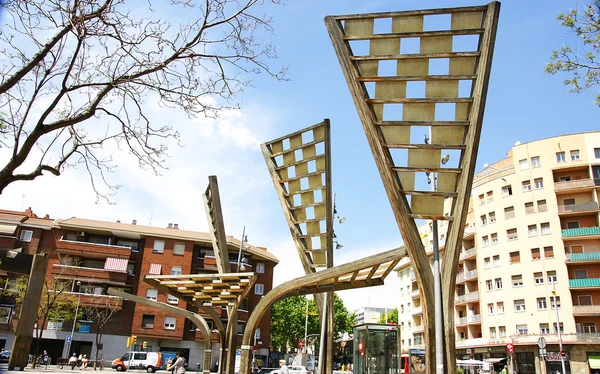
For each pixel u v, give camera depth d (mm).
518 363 41656
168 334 42281
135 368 36219
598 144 43188
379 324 18250
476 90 9648
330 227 13531
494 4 9477
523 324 42406
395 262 11789
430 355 9477
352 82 10336
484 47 9594
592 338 37750
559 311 40281
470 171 9695
